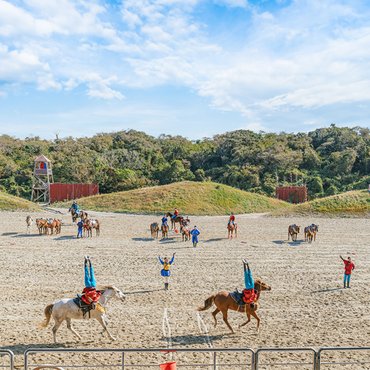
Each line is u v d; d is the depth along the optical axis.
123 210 64.50
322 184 105.50
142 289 22.20
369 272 26.72
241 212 67.56
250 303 15.61
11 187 98.19
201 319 17.50
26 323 16.70
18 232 42.25
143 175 109.62
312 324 16.92
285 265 28.50
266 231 45.41
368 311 18.80
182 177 107.12
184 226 39.34
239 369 12.61
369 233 44.09
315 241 38.91
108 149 135.00
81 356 13.48
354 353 13.77
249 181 104.44
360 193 65.62
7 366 12.37
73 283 23.20
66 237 39.72
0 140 137.25
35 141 138.75
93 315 14.87
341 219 56.53
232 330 15.79
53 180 98.25
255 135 149.50
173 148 133.62
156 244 36.44
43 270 26.19
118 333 15.67
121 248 34.28
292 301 20.27
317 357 10.07
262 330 16.16
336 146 129.38
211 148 134.00
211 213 64.69
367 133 145.62
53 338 14.93
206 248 34.69
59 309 14.63
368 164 114.44
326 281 24.27
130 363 12.96
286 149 122.56
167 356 13.48
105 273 25.69
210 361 13.15
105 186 96.25
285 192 91.69
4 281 23.41
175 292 21.67
